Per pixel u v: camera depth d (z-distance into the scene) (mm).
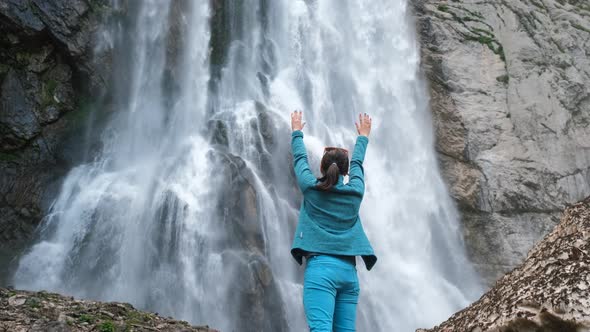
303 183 3746
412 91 19438
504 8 20578
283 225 15117
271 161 16047
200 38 18859
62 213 14992
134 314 6082
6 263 14336
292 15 19812
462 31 19953
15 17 15586
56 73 16484
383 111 19484
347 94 19578
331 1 20391
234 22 19500
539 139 18578
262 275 13422
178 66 18125
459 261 17781
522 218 17938
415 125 19094
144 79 17500
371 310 15844
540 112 18812
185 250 14039
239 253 13680
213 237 14039
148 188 14977
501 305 3027
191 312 13406
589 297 2652
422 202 18344
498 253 17656
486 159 18188
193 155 15602
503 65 19562
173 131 17203
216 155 15312
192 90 18109
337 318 3660
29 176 15445
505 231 17781
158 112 17391
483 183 18016
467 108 18766
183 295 13594
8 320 5281
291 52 19453
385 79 19828
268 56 19391
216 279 13523
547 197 18031
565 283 2766
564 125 18828
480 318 3145
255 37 19531
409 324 16172
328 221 3650
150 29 17828
